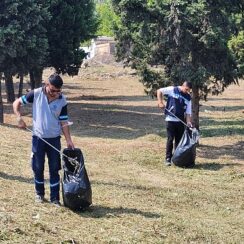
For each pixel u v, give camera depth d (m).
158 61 15.35
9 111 27.80
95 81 49.31
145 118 24.31
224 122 21.70
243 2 14.19
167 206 8.84
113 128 21.08
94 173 11.17
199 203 9.30
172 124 12.59
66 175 7.70
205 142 16.11
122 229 7.02
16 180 9.60
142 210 8.20
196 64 14.58
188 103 12.52
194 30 14.24
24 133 16.94
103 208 8.06
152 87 15.32
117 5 14.19
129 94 38.16
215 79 15.76
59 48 27.70
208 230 7.51
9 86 31.78
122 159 13.30
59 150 7.78
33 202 7.81
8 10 20.00
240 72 15.74
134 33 15.48
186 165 12.50
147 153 14.12
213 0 13.78
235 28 14.57
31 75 30.28
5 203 7.52
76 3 28.50
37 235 6.27
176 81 14.62
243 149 14.91
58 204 7.81
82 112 26.83
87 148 14.93
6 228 6.27
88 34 30.77
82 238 6.42
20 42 20.50
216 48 14.20
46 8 21.56
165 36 14.17
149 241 6.65
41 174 7.84
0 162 11.23
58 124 7.73
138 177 11.27
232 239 7.24
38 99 7.64
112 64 62.22
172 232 7.17
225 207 9.16
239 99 33.09
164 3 14.05
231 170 12.26
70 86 44.72
